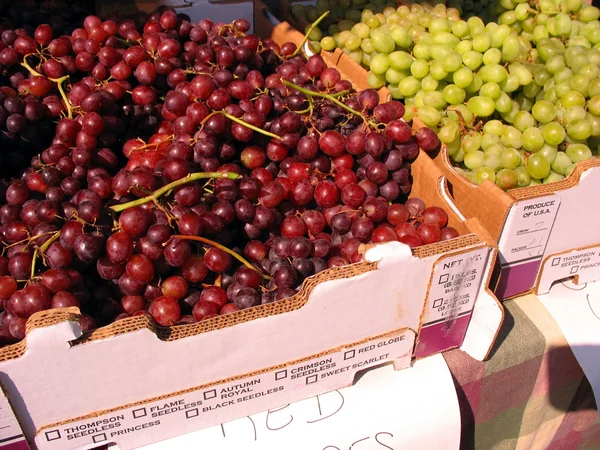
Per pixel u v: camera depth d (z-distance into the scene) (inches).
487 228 19.4
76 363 13.6
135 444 15.6
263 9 33.2
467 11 31.0
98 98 19.4
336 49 28.3
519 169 21.9
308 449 16.0
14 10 24.1
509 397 20.0
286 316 15.1
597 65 22.4
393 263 15.6
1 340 15.5
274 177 21.3
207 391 15.4
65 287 15.6
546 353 19.5
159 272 16.8
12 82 22.1
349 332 16.3
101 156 19.6
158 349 14.2
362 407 17.0
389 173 20.9
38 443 14.4
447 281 16.7
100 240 16.0
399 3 28.6
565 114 21.4
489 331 17.6
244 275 16.9
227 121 19.7
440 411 17.2
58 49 22.2
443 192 19.7
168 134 21.4
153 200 16.4
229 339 14.8
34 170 19.7
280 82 23.2
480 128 23.3
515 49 22.8
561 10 26.1
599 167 18.8
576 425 22.7
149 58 22.1
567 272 21.0
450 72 23.2
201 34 23.8
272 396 16.4
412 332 17.3
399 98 25.7
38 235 16.3
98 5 31.2
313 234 19.7
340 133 21.3
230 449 15.8
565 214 19.3
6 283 15.9
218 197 18.3
